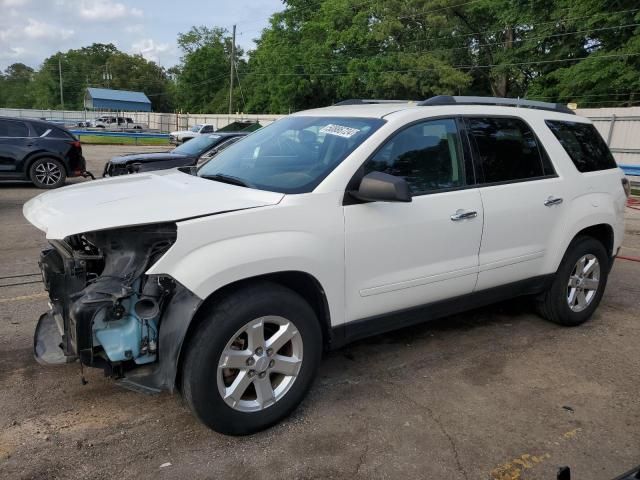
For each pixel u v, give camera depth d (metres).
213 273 2.79
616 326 4.97
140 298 2.79
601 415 3.44
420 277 3.64
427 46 37.50
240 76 70.81
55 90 109.25
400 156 3.58
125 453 2.93
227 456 2.92
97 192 3.31
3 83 125.75
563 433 3.23
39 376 3.72
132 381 2.82
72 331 2.78
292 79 40.78
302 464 2.88
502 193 4.05
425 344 4.43
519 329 4.81
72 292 2.97
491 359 4.19
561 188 4.49
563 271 4.64
